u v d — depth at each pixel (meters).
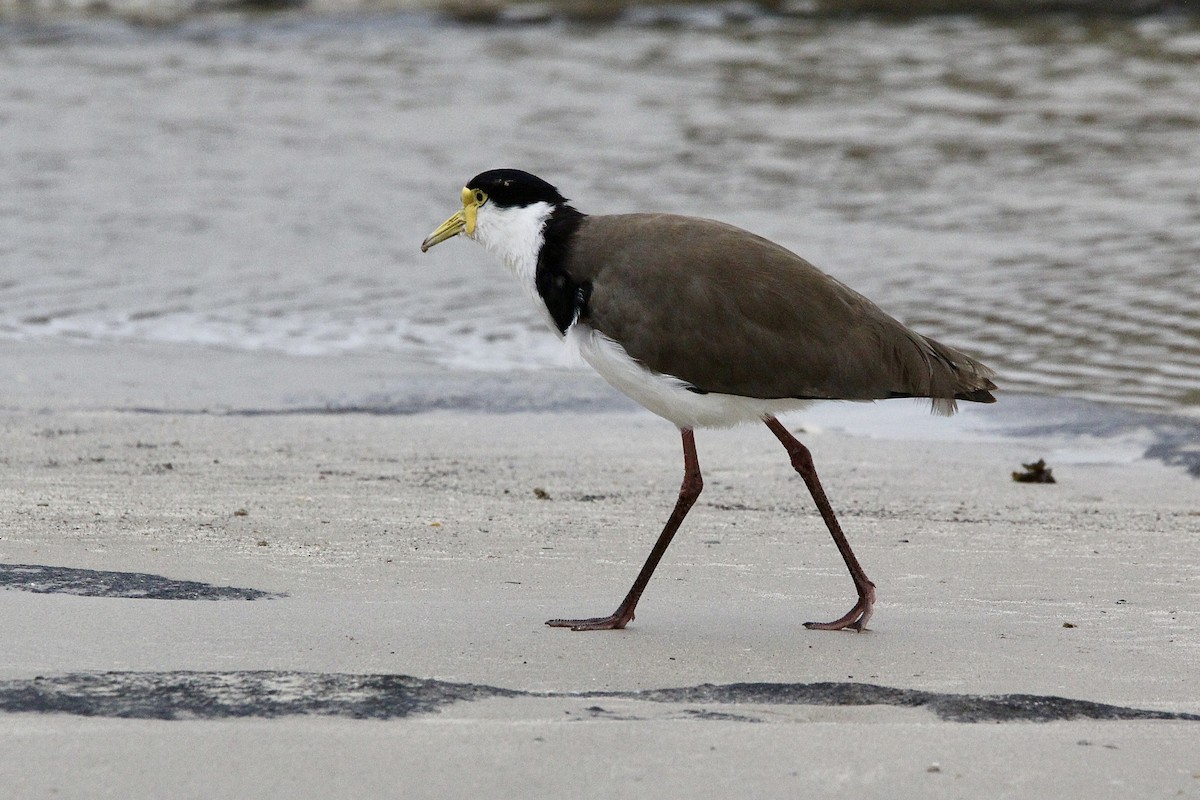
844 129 31.86
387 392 17.05
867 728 7.53
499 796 6.59
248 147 30.58
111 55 39.88
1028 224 25.03
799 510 12.70
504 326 20.28
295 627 8.88
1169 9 44.06
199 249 23.75
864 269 22.41
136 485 12.66
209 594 9.52
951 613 9.85
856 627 9.38
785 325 9.35
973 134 31.42
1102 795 6.82
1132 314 20.22
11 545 10.48
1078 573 10.91
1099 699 8.16
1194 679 8.54
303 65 38.69
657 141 30.73
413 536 11.34
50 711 7.33
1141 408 16.47
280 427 15.31
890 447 15.17
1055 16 43.75
